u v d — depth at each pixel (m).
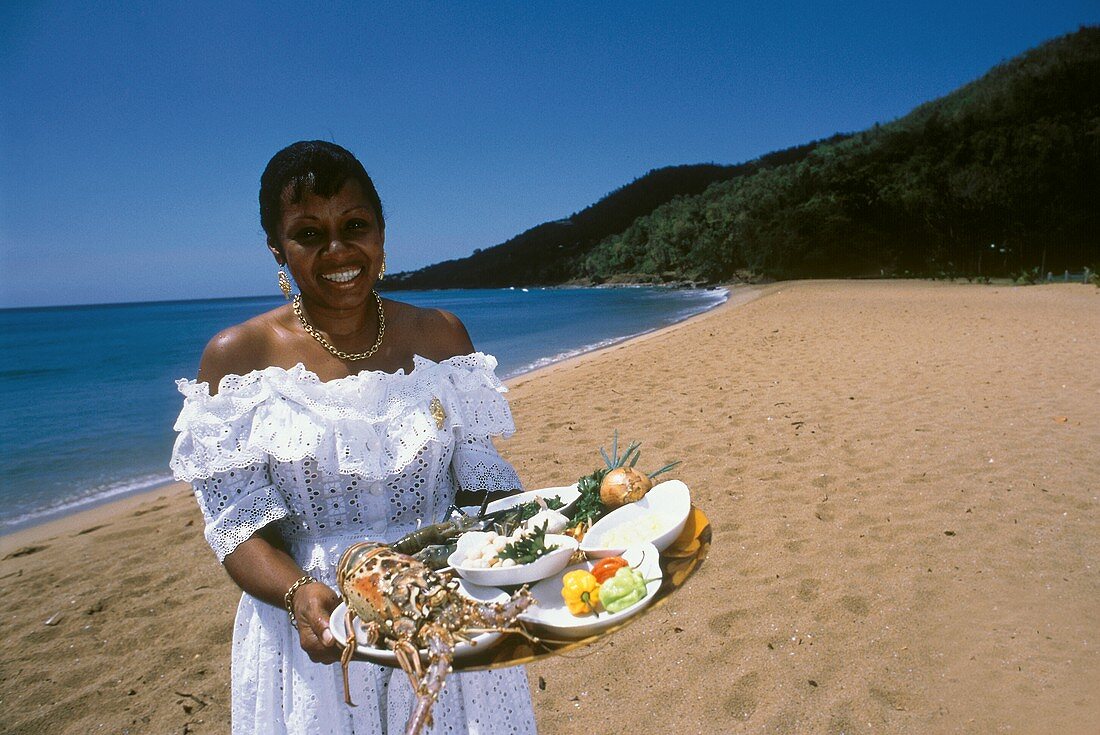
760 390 10.95
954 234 63.94
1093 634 3.90
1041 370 10.86
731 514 5.90
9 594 5.69
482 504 2.00
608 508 2.11
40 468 10.88
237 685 1.81
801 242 78.88
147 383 23.12
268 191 1.80
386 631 1.49
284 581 1.62
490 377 2.04
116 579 5.86
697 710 3.54
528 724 1.88
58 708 4.04
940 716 3.37
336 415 1.75
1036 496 5.82
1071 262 59.78
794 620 4.25
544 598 1.74
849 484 6.40
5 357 36.78
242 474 1.73
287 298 1.98
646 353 17.81
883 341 15.74
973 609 4.24
